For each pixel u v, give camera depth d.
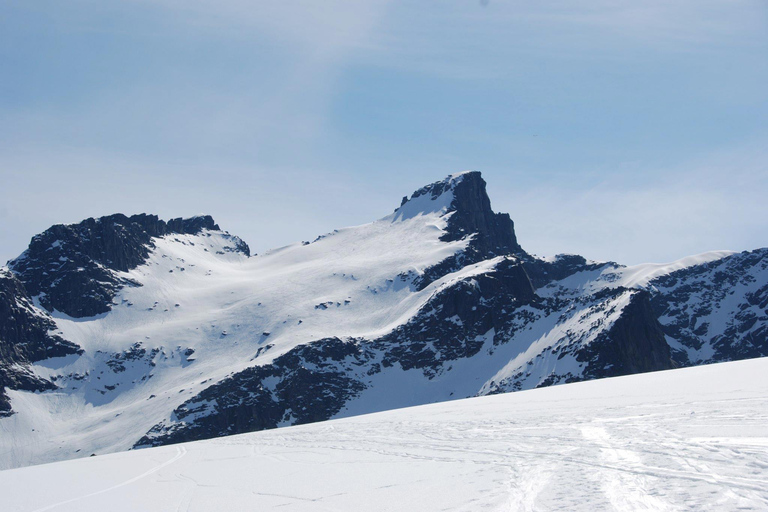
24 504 28.27
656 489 17.36
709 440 22.53
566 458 23.38
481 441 30.95
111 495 27.97
